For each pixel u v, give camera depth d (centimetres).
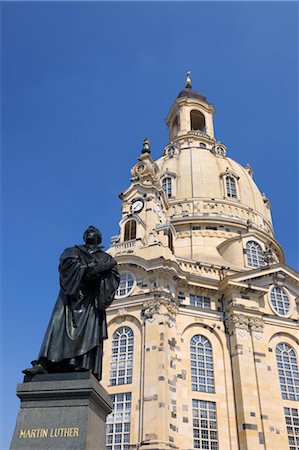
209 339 4953
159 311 4647
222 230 6756
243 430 4344
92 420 1266
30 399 1288
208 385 4678
